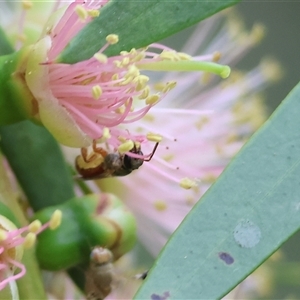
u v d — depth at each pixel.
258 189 0.11
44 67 0.12
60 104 0.12
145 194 0.14
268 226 0.11
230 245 0.11
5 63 0.12
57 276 0.13
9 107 0.12
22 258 0.12
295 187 0.11
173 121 0.14
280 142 0.11
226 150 0.14
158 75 0.14
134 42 0.12
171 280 0.11
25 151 0.12
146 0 0.12
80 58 0.12
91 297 0.12
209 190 0.11
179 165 0.14
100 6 0.12
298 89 0.11
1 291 0.11
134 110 0.13
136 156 0.12
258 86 0.15
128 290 0.13
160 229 0.14
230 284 0.11
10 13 0.13
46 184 0.12
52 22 0.12
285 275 0.15
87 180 0.13
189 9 0.12
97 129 0.12
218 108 0.15
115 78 0.12
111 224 0.12
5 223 0.11
